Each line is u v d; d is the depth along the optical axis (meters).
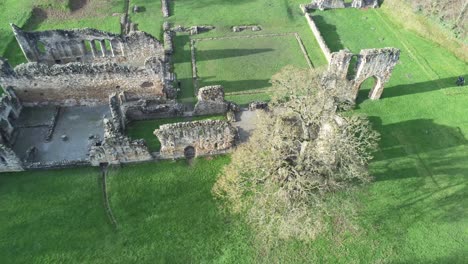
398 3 62.47
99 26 57.94
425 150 42.06
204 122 37.03
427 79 51.31
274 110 43.16
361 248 33.72
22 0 60.47
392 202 36.94
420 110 46.88
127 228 34.38
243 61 53.31
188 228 34.56
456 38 55.97
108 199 36.31
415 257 33.31
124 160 38.78
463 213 36.41
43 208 35.41
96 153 37.41
